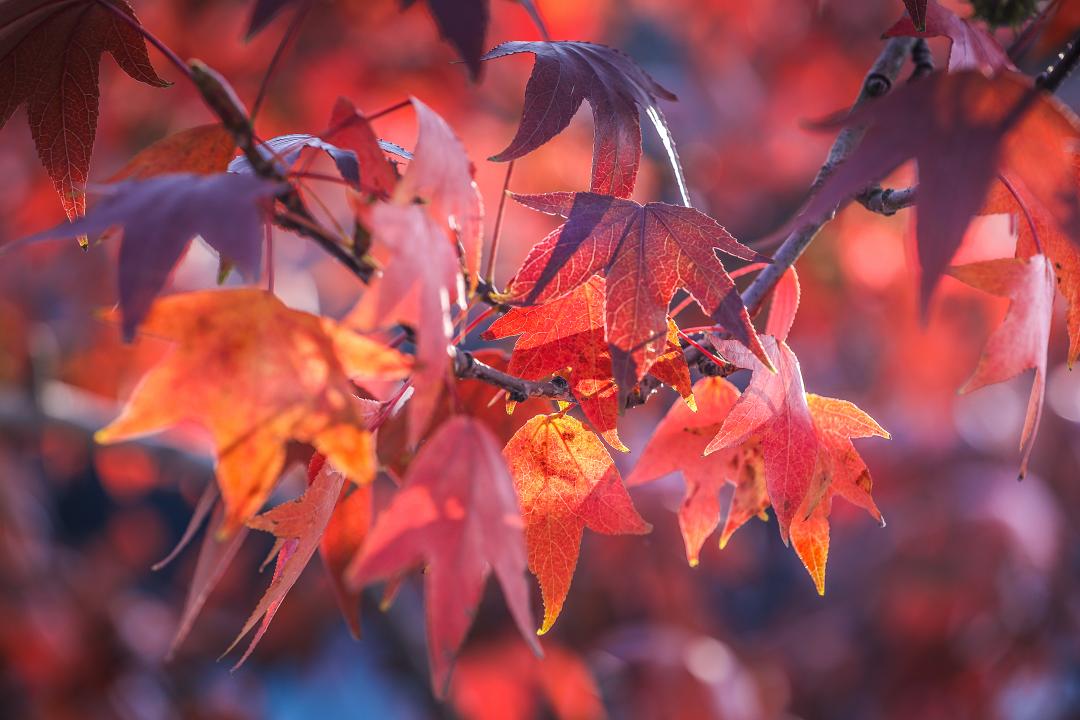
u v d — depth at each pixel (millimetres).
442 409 1339
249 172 1261
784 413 1299
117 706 2977
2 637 2814
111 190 1176
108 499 4996
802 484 1299
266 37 2400
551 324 1290
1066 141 1222
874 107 1222
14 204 2760
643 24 3768
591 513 1302
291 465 1306
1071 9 1457
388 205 1181
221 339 1180
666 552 3061
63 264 2982
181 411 1174
